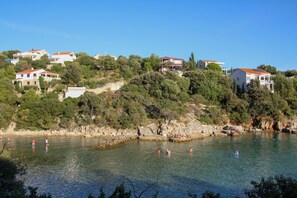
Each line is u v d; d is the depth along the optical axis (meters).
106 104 114.06
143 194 44.91
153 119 112.62
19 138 96.06
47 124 106.50
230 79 152.62
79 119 108.56
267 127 124.25
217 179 53.00
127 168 59.88
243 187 48.72
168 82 129.75
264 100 129.62
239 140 97.50
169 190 47.03
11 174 42.66
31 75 139.25
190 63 175.88
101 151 76.56
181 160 67.31
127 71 155.00
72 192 45.78
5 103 111.94
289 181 25.33
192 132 107.75
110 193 45.31
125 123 106.19
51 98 115.00
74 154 72.25
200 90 139.00
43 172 56.25
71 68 141.38
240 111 127.56
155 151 77.56
